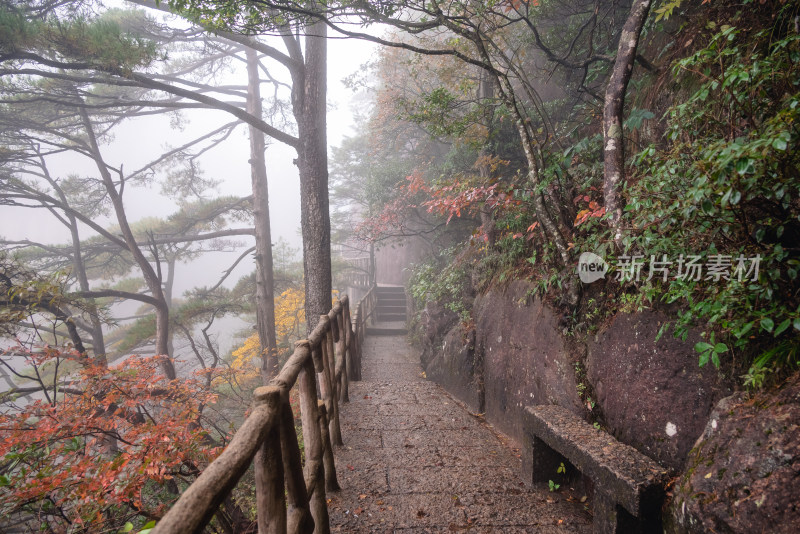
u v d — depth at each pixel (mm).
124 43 5902
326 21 3514
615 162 2826
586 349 3059
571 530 2322
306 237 6742
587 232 3322
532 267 4078
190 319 11742
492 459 3219
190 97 6402
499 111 4676
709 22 2914
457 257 7781
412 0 3512
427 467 3070
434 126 4715
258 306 11977
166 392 4383
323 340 3273
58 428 3305
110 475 2506
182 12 3680
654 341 2424
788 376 1655
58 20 5898
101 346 11953
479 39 3564
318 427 2229
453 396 5652
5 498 2396
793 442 1430
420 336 9922
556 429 2547
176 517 810
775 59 1870
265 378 11562
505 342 4277
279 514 1348
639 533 2023
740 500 1463
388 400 4641
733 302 1742
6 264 7051
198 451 3125
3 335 6043
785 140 1346
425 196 10305
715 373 2047
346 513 2482
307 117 6645
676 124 2332
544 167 3562
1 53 5762
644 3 2828
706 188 1610
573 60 5852
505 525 2369
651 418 2379
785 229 1797
